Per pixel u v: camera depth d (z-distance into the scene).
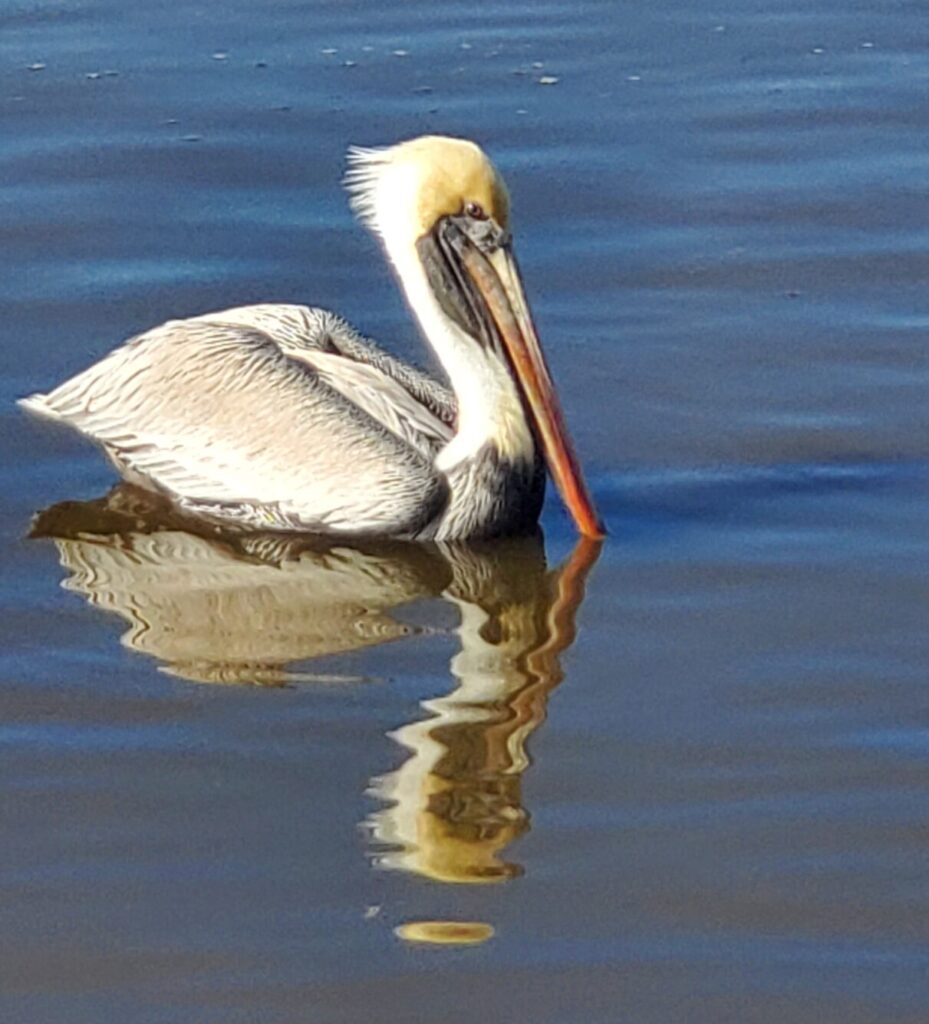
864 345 15.46
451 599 13.02
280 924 9.88
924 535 13.27
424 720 11.58
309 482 13.88
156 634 12.51
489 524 13.80
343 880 10.20
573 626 12.52
